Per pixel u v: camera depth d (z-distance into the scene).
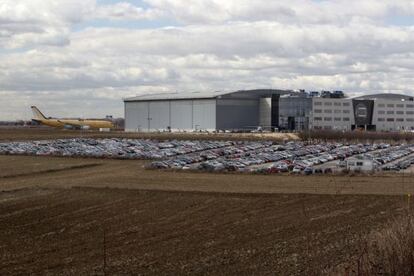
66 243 40.19
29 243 40.38
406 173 87.31
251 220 48.12
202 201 59.16
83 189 68.44
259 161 110.00
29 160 114.25
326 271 29.77
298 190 67.19
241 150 138.12
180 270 31.88
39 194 64.56
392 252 24.50
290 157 120.44
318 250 35.66
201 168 94.12
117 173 90.56
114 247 38.50
